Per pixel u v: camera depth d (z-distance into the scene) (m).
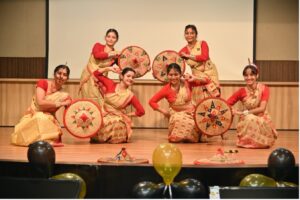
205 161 4.56
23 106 8.58
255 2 8.60
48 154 4.17
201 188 3.81
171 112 6.32
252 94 5.97
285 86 8.48
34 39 8.77
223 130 6.03
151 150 5.46
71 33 8.66
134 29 8.62
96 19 8.63
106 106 6.20
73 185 2.77
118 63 6.94
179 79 6.25
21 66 8.78
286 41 8.72
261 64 8.74
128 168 4.46
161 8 8.60
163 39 8.61
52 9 8.65
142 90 8.38
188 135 6.17
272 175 4.14
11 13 8.77
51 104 5.75
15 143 5.78
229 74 8.62
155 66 6.91
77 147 5.65
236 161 4.57
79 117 5.87
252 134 5.75
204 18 8.61
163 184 3.84
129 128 6.21
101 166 4.48
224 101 6.02
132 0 8.60
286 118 8.50
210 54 8.62
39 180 2.80
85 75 7.03
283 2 8.68
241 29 8.61
